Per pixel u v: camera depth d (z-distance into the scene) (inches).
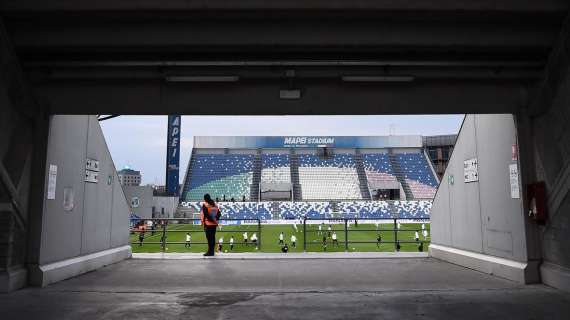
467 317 251.3
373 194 2327.8
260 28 293.0
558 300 294.8
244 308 276.5
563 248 330.6
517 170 370.0
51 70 336.5
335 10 272.7
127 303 290.7
